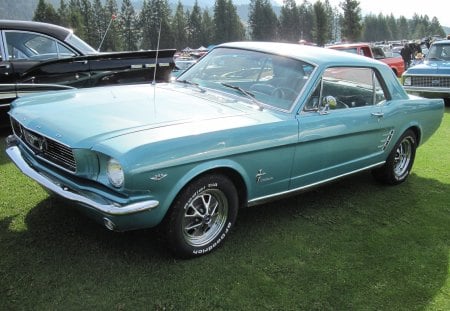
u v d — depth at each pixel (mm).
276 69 4238
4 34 7035
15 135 3980
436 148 7430
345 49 15594
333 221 4391
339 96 4395
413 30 157000
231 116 3619
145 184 2945
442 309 3135
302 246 3848
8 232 3713
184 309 2918
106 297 2971
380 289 3312
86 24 79688
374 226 4348
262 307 3004
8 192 4574
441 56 12359
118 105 3643
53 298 2922
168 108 3629
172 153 3025
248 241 3857
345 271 3510
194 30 95062
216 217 3615
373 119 4691
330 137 4188
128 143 2945
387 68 5113
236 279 3283
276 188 3932
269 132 3625
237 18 97625
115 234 3762
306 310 3018
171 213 3230
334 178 4535
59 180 3213
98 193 3010
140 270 3285
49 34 7438
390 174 5355
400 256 3803
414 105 5301
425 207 4898
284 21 101438
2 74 6934
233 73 4434
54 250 3471
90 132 3092
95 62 7250
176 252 3387
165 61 7750
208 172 3354
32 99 3990
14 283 3043
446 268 3656
